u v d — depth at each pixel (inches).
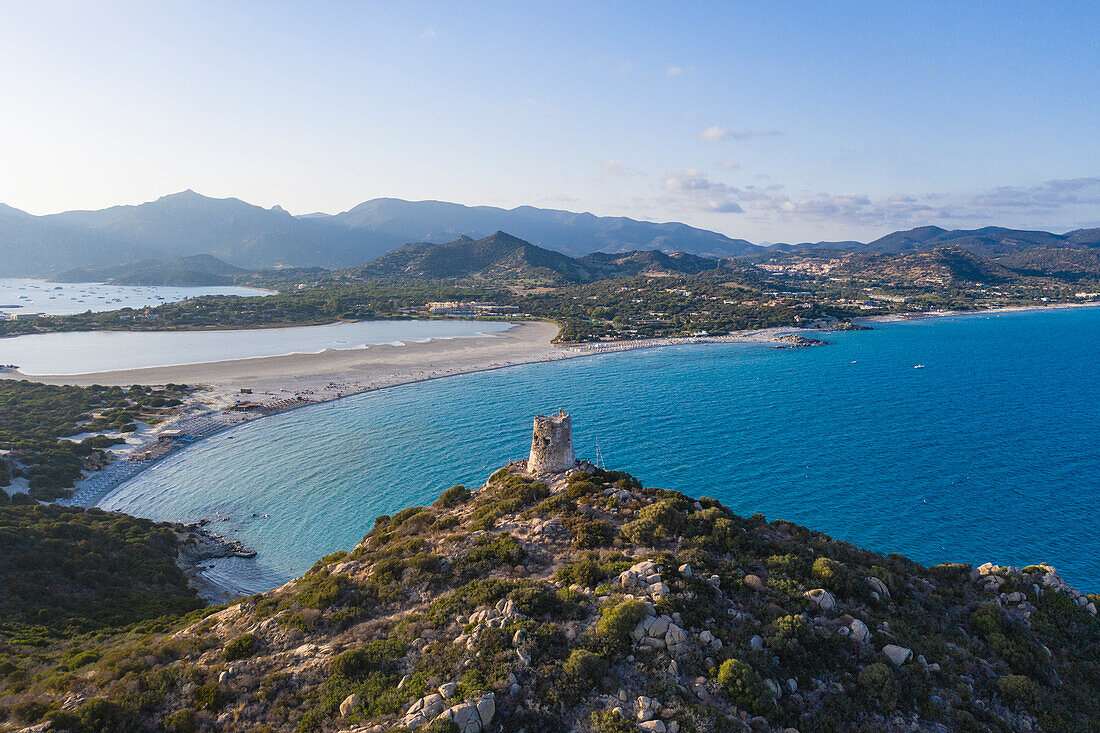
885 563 1911.9
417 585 1665.8
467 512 2265.0
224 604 2394.2
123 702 1222.9
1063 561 2810.0
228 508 3607.3
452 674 1215.6
